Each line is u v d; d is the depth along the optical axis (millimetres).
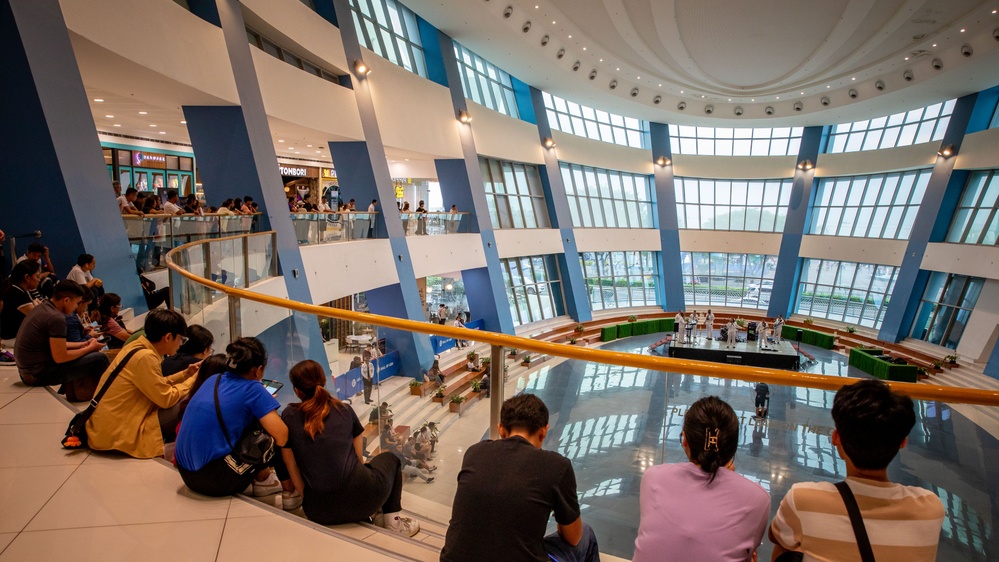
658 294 30484
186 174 19875
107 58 7941
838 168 26812
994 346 17781
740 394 2828
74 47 7488
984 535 2359
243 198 11359
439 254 18453
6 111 6484
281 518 2854
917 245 22344
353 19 15836
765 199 29469
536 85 24391
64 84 6805
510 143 22734
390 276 15922
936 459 2424
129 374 3371
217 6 10383
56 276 6098
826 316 27516
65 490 2979
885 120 25469
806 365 21672
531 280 24891
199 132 11172
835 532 1834
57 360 4176
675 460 2971
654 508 2145
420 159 20500
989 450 2352
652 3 16578
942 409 2430
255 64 11500
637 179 30078
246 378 3102
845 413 1862
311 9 13742
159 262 8406
